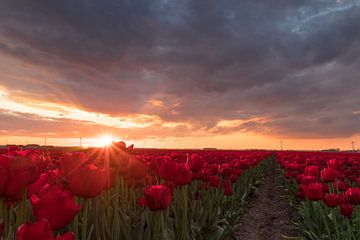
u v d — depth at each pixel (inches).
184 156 400.8
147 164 178.7
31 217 126.3
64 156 113.7
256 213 415.2
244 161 451.5
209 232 197.6
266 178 858.1
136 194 200.7
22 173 81.2
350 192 198.7
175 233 156.3
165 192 111.4
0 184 78.8
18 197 84.4
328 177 258.7
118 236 119.6
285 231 336.5
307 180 299.0
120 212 149.9
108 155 140.2
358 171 406.6
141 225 131.5
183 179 146.3
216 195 275.6
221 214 272.5
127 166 140.7
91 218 131.2
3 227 85.1
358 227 223.6
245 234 317.4
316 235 246.4
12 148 210.2
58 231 118.3
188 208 205.3
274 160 1558.8
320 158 616.1
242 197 381.7
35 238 51.4
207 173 238.2
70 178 92.2
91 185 91.0
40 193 99.8
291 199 451.8
